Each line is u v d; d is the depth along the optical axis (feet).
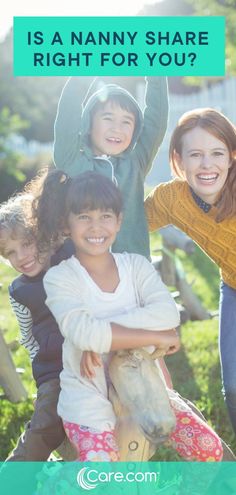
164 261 22.91
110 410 9.47
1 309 27.84
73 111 12.39
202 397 17.06
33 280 11.08
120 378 9.27
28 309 11.19
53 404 10.52
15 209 10.99
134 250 12.10
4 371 17.80
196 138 11.05
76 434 9.37
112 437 9.37
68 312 9.34
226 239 11.72
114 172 12.26
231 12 45.01
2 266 35.70
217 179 11.16
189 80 50.75
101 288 9.72
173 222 12.17
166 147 66.13
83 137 12.30
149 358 9.45
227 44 45.55
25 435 10.64
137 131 12.45
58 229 10.43
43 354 10.83
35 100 64.90
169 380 10.66
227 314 12.01
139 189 12.41
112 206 9.67
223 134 11.03
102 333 9.14
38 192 10.53
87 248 9.69
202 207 11.64
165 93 12.84
